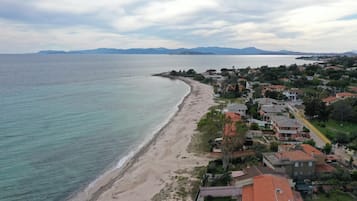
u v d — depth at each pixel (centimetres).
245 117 8912
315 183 4556
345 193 4322
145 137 7575
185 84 19200
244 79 18438
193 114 9875
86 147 6719
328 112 8750
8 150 6297
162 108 11144
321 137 7106
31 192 4666
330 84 14638
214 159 5872
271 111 8994
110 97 13312
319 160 5175
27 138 7106
